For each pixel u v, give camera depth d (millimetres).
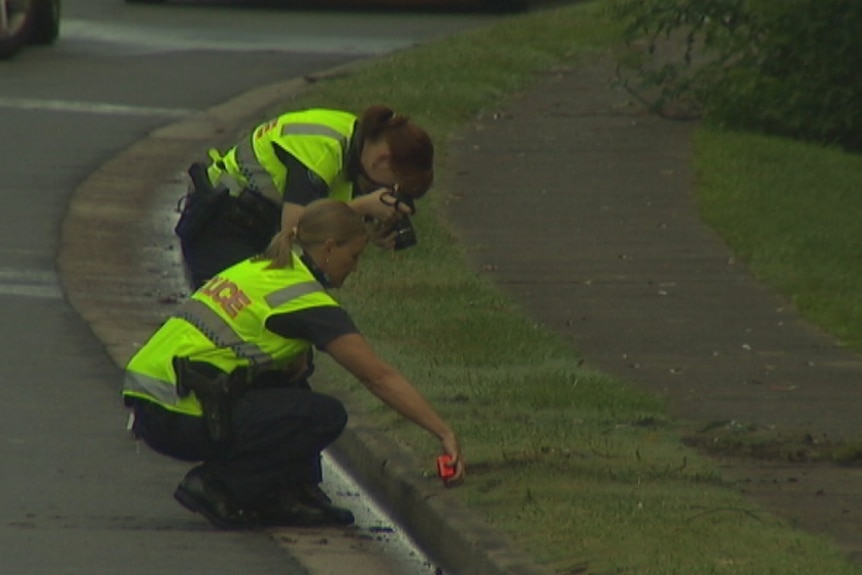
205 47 76188
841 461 28406
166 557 24984
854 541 24172
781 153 55469
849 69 58906
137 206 50125
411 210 25969
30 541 25422
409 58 67125
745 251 45062
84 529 26125
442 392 31812
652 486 26562
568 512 25047
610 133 57688
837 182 53094
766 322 38531
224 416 25641
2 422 31516
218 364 25656
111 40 77500
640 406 31297
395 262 42969
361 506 28203
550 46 70188
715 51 63719
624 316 38750
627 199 50000
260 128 27500
